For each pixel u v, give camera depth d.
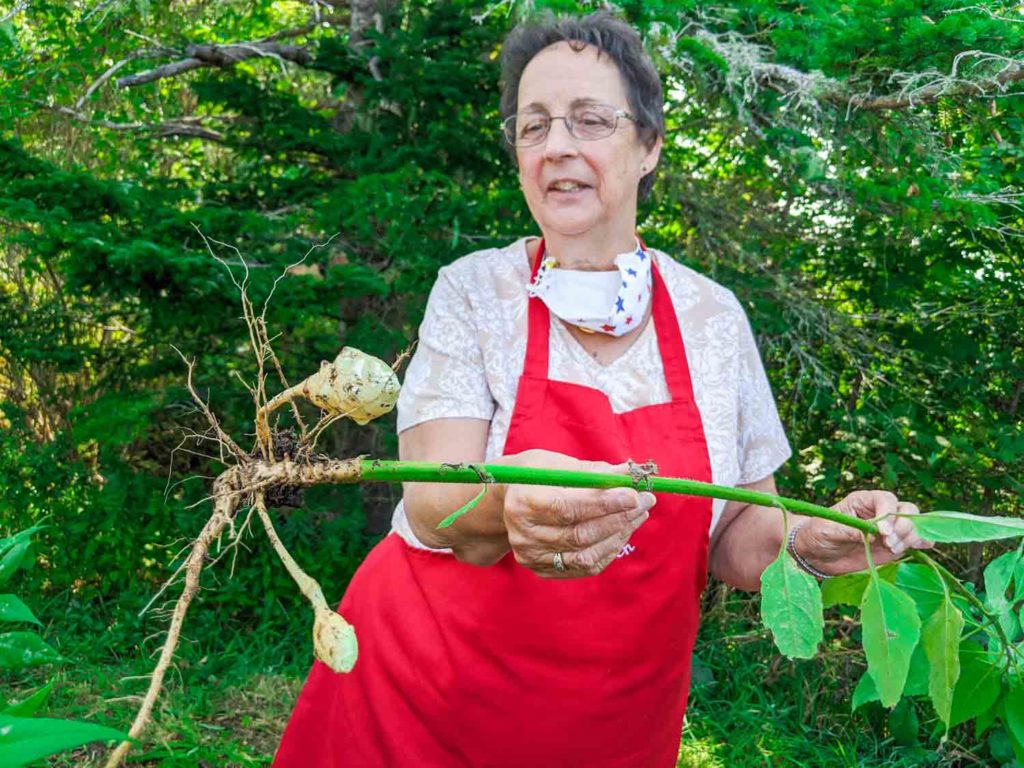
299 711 1.70
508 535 1.29
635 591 1.49
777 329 4.17
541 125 1.52
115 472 4.51
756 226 4.54
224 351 4.30
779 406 4.48
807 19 3.06
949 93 2.65
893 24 2.67
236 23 5.54
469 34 4.34
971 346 4.15
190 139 5.80
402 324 4.68
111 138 5.45
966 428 4.21
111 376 4.70
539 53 1.54
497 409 1.57
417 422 1.54
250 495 1.01
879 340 4.37
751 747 3.47
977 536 1.15
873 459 4.27
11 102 4.81
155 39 5.23
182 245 3.63
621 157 1.51
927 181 3.12
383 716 1.55
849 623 3.85
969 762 3.44
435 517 1.34
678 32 2.93
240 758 3.11
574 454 1.50
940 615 1.21
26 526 4.43
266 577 4.23
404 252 3.86
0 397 5.54
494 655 1.48
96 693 3.53
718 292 1.66
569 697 1.49
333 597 4.36
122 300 4.11
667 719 1.62
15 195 3.59
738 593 4.22
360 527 4.51
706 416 1.56
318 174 4.57
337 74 4.47
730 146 4.33
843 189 3.37
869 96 2.86
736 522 1.66
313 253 3.89
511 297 1.58
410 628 1.54
